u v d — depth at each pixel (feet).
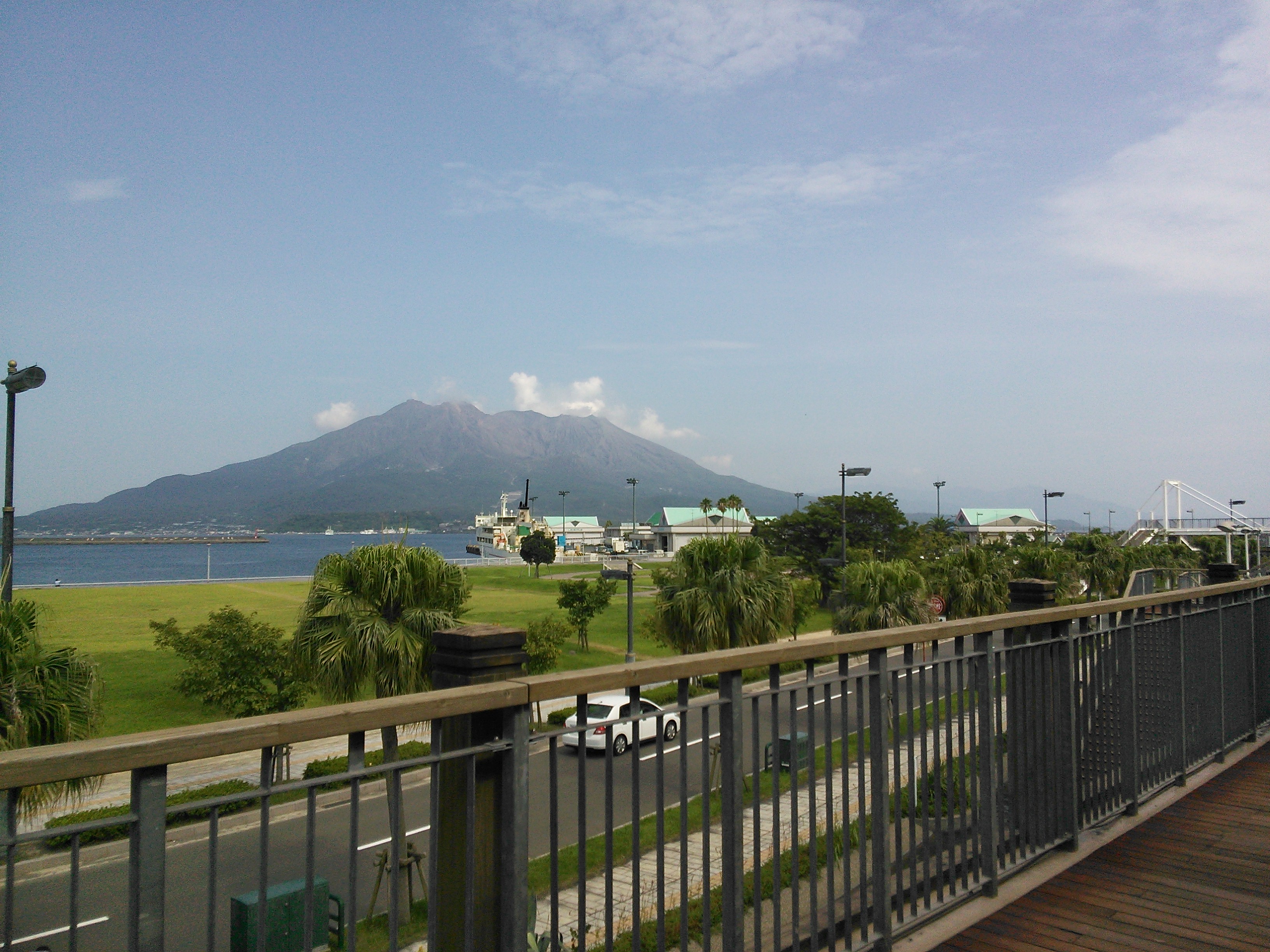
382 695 42.32
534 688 7.52
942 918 12.60
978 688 13.58
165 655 101.04
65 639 115.34
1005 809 14.15
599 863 31.40
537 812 39.47
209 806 5.76
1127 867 14.57
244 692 57.72
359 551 44.21
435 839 7.15
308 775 48.83
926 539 246.68
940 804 13.17
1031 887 13.69
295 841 39.09
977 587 102.12
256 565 493.36
